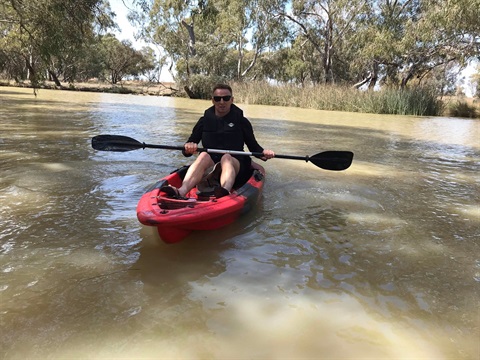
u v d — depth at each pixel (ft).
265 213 11.76
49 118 35.17
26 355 5.68
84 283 7.59
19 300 6.98
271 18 100.48
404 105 66.23
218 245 9.44
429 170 18.90
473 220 11.84
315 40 108.99
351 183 15.79
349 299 7.30
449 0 58.08
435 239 10.27
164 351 5.81
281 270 8.32
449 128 42.98
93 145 12.78
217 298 7.22
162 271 8.14
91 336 6.10
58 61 38.88
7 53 88.74
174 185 12.45
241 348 5.91
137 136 25.50
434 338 6.26
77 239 9.52
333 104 70.69
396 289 7.72
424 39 68.23
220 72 117.29
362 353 5.87
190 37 112.78
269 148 23.54
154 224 8.75
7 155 18.28
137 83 187.11
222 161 11.80
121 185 14.02
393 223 11.33
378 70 92.32
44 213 11.10
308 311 6.89
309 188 14.76
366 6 81.46
